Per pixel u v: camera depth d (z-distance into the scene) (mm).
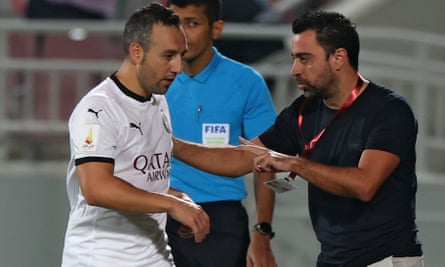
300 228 25609
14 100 26984
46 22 26578
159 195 14148
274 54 27812
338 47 14969
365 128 14984
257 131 18188
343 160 15141
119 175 14648
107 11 30125
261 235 17844
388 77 26656
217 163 16719
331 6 33281
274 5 33031
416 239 15406
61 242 25656
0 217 25609
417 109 26703
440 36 29547
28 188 25594
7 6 32938
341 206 15273
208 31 17656
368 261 15211
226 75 18062
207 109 18031
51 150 27469
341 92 15195
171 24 14398
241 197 18391
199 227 14125
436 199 25750
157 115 15008
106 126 14273
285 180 15273
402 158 14875
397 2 31453
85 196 14078
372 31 27125
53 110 26859
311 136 15672
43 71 26734
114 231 15031
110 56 30281
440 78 27891
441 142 26641
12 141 27297
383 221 15094
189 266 18188
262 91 18234
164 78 14484
